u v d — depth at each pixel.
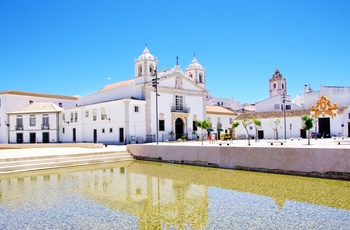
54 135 45.06
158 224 6.50
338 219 6.62
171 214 7.23
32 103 50.16
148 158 20.05
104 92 41.81
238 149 14.58
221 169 14.98
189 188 10.38
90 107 40.19
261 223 6.44
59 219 7.02
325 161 11.66
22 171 15.55
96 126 39.09
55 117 45.12
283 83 73.88
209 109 48.94
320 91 47.97
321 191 9.47
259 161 13.73
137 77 38.56
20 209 8.01
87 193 9.87
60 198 9.22
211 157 15.84
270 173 13.23
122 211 7.56
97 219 6.94
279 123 44.16
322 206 7.70
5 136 48.03
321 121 40.38
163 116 38.72
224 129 49.81
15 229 6.42
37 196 9.60
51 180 12.81
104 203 8.42
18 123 47.00
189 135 41.81
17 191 10.51
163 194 9.48
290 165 12.66
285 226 6.23
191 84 43.00
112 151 20.86
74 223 6.69
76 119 42.31
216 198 8.82
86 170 15.97
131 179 12.55
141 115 36.19
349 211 7.21
